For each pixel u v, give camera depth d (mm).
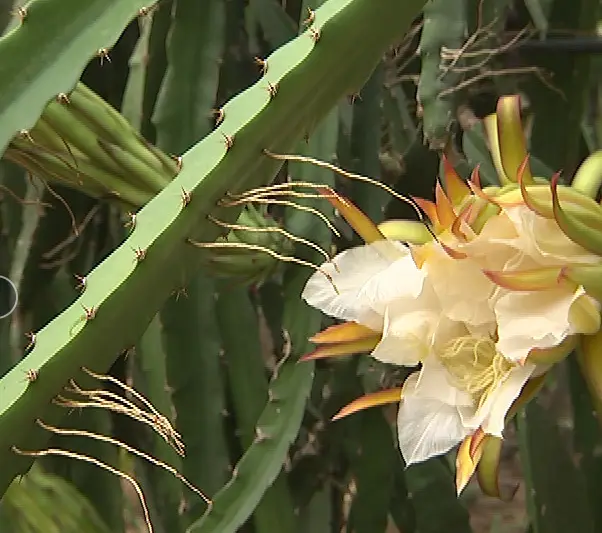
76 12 1295
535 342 1255
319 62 1249
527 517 1958
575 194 1286
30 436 1218
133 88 1738
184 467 1748
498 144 1338
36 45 1289
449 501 1873
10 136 1281
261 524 1781
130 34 1921
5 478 1221
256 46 1966
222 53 1700
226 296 1801
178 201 1229
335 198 1318
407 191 1830
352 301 1329
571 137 1960
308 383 1671
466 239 1277
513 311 1264
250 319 1824
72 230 1906
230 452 1886
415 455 1302
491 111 2021
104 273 1223
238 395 1823
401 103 2020
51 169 1458
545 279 1253
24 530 1632
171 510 1821
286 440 1655
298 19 2062
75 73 1290
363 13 1251
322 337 1336
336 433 1830
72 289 1929
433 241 1292
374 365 1767
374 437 1807
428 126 1616
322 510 1870
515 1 2053
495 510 3145
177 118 1689
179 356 1729
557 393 1974
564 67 1906
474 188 1271
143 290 1228
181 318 1725
